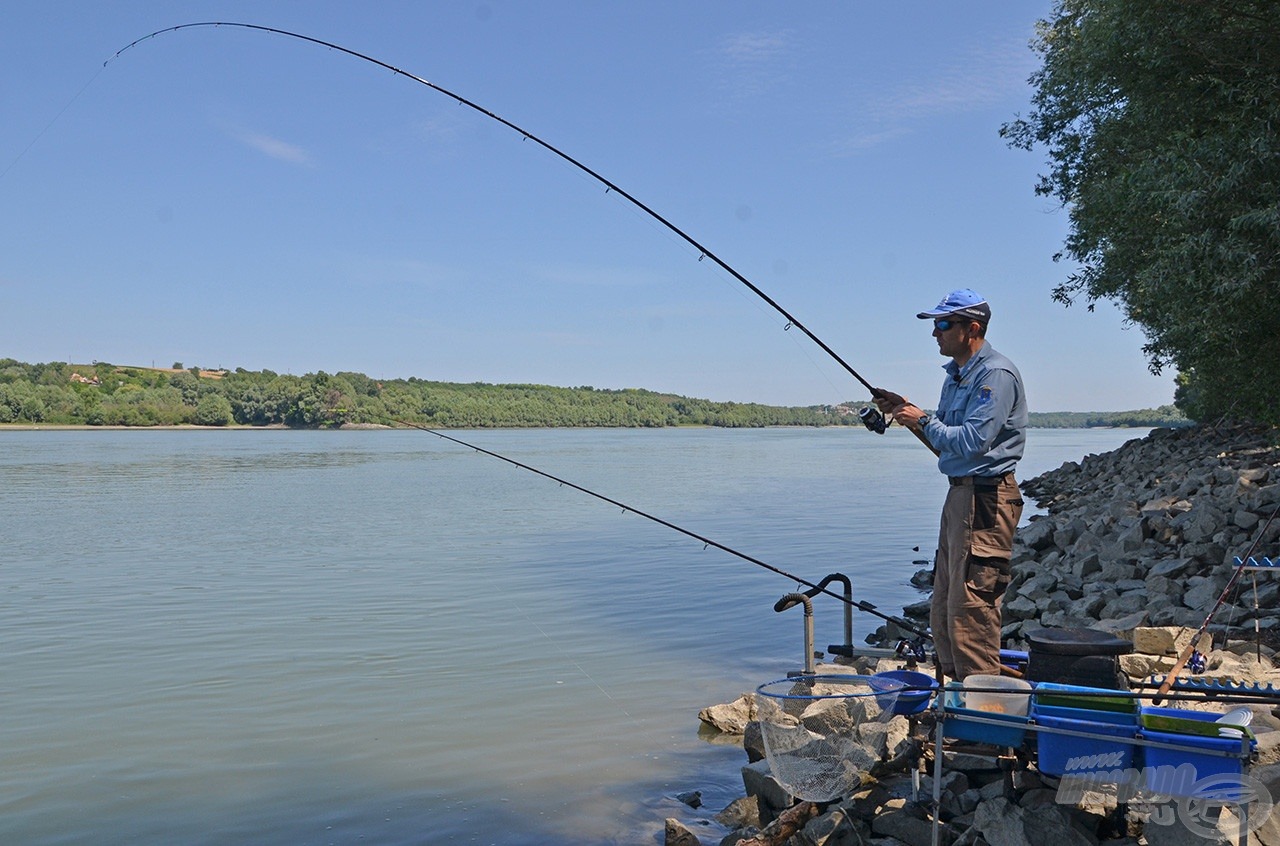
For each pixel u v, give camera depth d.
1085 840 4.22
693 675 9.19
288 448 76.38
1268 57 10.34
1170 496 16.84
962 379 4.80
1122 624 8.85
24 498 29.91
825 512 26.16
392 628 11.32
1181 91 11.67
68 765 6.80
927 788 4.97
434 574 15.39
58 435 101.75
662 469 47.47
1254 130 10.13
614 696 8.46
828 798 4.62
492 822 5.79
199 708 8.14
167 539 19.88
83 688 8.75
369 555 17.58
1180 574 10.78
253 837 5.62
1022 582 12.30
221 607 12.62
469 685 8.82
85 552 17.94
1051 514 23.64
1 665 9.61
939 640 4.96
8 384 114.19
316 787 6.37
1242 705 4.59
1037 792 4.54
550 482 37.84
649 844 5.48
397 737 7.37
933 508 27.20
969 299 4.75
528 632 11.09
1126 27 11.45
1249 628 8.13
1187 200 10.30
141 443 81.88
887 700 4.56
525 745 7.18
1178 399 47.41
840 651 7.32
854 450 79.06
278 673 9.24
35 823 5.84
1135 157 14.20
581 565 16.38
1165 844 4.13
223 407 123.44
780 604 5.70
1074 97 16.03
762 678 9.06
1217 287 10.17
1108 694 4.09
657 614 12.16
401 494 32.00
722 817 5.78
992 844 4.34
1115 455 33.09
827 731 4.61
